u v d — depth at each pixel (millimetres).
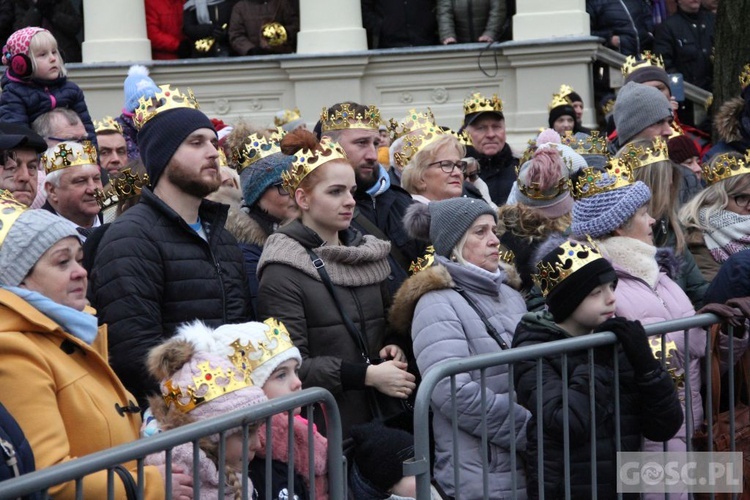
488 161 12852
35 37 11523
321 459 6797
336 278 7941
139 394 7199
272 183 8789
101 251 7383
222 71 18328
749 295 7941
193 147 7645
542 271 7316
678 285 8602
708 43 18609
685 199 10914
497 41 18219
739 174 9336
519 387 7141
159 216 7555
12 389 5672
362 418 7832
